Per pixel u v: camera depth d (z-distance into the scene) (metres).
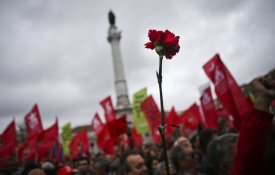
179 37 1.93
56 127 15.77
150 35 1.92
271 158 2.11
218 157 3.08
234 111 7.14
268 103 2.07
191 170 4.82
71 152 20.70
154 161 8.28
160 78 1.92
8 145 13.62
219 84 7.56
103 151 20.33
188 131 15.62
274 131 2.20
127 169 5.54
